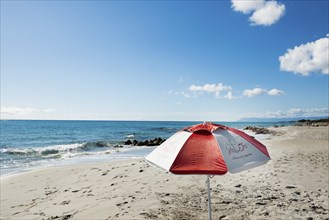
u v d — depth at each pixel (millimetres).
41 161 15406
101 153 19547
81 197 7219
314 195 6902
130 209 6062
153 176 9352
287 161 11734
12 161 15438
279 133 36125
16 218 5859
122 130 58656
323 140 22094
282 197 6750
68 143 28141
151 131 55031
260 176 8984
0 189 8500
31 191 8219
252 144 3195
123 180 8945
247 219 5402
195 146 2982
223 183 8195
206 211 5871
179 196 6977
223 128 3309
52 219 5699
